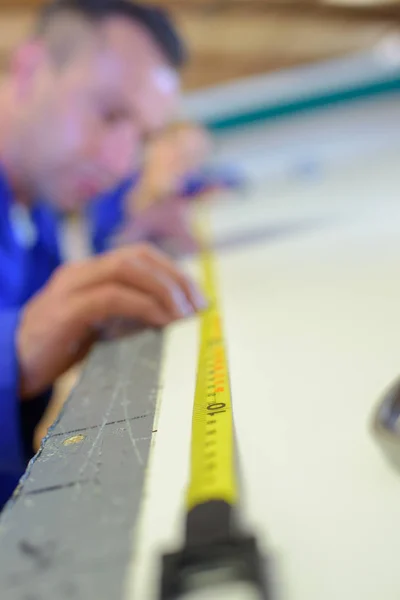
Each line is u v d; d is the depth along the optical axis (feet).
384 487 0.82
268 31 8.70
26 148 4.14
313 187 8.00
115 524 0.80
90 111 4.18
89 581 0.68
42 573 0.71
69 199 4.48
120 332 2.18
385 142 9.73
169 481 0.90
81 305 2.06
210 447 0.93
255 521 0.78
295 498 0.83
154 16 4.50
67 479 0.95
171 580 0.63
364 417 1.07
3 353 2.02
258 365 1.50
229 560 0.65
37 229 4.32
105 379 1.61
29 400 2.22
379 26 8.84
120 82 4.23
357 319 1.80
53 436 1.19
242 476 0.92
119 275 2.15
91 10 4.22
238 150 9.77
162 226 5.66
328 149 9.77
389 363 1.36
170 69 4.72
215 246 4.51
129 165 4.61
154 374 1.58
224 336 1.86
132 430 1.15
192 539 0.69
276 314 2.04
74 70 4.10
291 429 1.07
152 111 4.56
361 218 4.55
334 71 9.52
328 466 0.91
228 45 8.86
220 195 8.40
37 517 0.84
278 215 5.83
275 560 0.70
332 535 0.73
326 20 8.73
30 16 7.41
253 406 1.22
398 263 2.66
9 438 2.00
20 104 4.14
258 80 9.45
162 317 2.16
